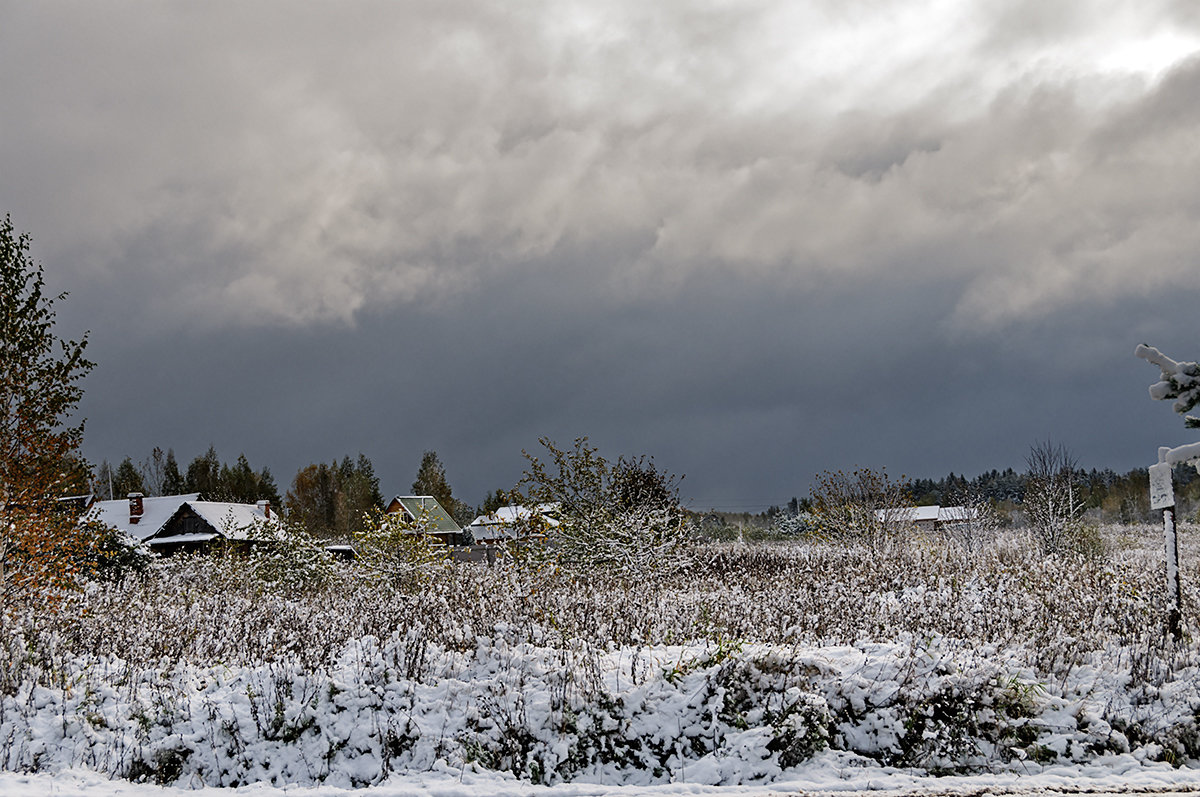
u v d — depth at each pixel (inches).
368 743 341.4
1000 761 324.5
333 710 356.8
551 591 552.1
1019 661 382.3
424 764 332.8
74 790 303.7
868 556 787.4
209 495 3238.2
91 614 525.7
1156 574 494.3
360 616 494.3
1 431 577.3
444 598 521.7
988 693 347.9
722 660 372.2
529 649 397.7
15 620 475.5
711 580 710.5
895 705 343.6
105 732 352.2
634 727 342.6
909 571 662.5
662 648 409.1
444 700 362.0
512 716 346.9
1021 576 582.9
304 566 872.3
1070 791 287.1
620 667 380.2
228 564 927.7
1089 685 362.6
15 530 578.2
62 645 440.1
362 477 3203.7
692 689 357.1
